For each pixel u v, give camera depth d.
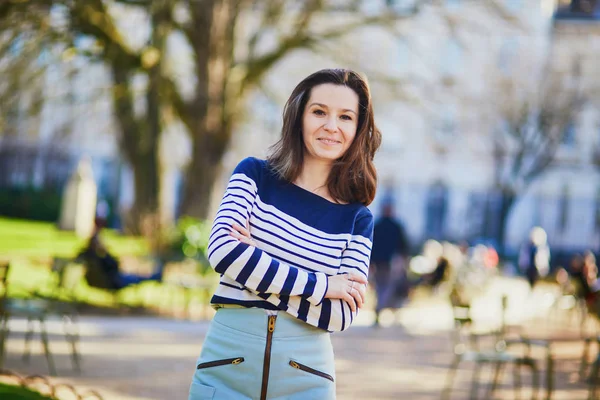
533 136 40.78
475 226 51.03
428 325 18.02
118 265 15.73
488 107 39.06
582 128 49.03
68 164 46.56
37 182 45.00
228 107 22.55
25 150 43.50
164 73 19.89
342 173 3.26
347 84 3.28
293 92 3.31
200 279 16.88
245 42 23.61
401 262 17.75
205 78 21.84
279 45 22.75
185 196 23.00
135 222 26.08
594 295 16.48
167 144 27.22
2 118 18.20
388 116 24.00
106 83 20.97
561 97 40.09
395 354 13.20
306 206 3.21
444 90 23.44
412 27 22.77
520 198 46.38
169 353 11.59
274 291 3.00
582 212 49.69
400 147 51.94
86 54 18.81
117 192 47.53
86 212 31.86
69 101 19.25
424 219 51.81
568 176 49.78
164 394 8.65
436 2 21.84
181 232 17.34
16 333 12.27
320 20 23.06
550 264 40.69
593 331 18.53
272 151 3.30
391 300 18.81
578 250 49.44
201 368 3.12
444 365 12.33
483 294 24.89
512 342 9.30
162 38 19.61
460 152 47.22
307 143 3.25
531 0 40.22
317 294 3.03
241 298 3.07
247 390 3.06
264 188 3.21
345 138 3.24
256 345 3.05
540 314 21.78
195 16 21.28
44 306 9.84
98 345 11.84
